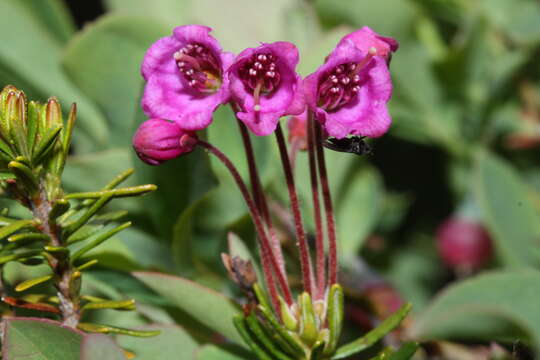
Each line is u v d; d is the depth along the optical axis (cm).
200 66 18
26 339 17
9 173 17
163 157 18
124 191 17
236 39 24
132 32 21
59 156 17
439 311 20
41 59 23
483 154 23
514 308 20
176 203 20
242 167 21
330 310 18
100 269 20
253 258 19
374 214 23
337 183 22
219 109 20
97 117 23
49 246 17
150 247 21
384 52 18
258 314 18
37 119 17
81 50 21
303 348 18
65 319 18
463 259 23
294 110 17
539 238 22
